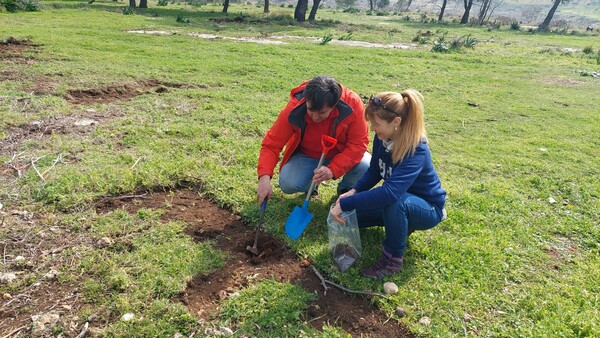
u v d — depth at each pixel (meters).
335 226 3.18
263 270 3.14
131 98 6.73
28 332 2.54
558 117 7.77
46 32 12.42
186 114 6.18
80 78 7.45
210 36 15.41
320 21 26.55
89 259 3.08
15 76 7.25
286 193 3.93
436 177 3.19
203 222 3.68
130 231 3.44
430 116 7.31
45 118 5.50
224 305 2.77
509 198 4.39
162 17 21.30
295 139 3.60
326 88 2.93
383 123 2.86
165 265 3.09
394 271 3.14
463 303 2.93
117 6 26.20
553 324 2.75
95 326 2.61
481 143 6.14
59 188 3.85
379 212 3.31
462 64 12.88
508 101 8.71
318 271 3.17
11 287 2.82
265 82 8.48
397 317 2.80
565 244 3.73
